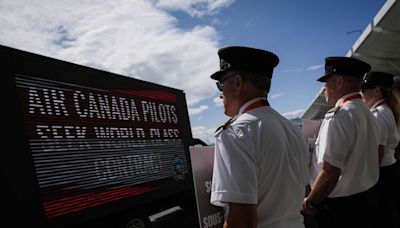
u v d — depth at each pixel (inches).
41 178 98.2
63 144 108.2
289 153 47.3
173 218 200.5
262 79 48.6
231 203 40.6
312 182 87.7
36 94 103.0
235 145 42.2
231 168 41.3
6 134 91.4
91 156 118.3
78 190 109.8
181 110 188.5
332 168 73.0
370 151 78.9
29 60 103.2
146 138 152.5
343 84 80.2
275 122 47.0
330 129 74.8
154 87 168.7
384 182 102.5
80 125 116.7
